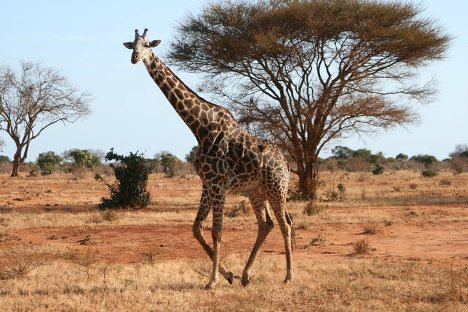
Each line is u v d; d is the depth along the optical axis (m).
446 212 35.69
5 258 20.48
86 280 16.45
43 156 118.69
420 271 17.83
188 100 15.34
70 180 76.44
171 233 27.27
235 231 28.06
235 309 13.28
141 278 16.75
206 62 45.59
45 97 84.50
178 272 17.72
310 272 17.80
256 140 15.63
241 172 15.28
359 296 14.61
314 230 28.58
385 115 43.94
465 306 13.65
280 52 41.66
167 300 14.05
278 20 42.88
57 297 14.24
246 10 44.75
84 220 31.14
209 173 15.13
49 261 19.56
